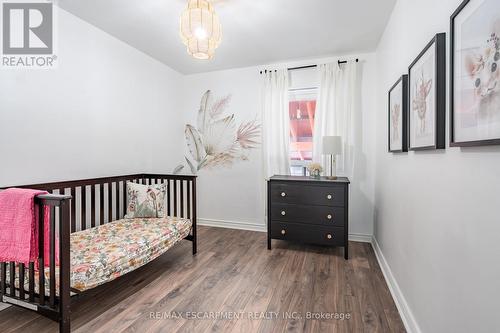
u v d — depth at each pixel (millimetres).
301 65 3484
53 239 1444
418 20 1578
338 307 1828
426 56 1379
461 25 1025
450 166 1150
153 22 2484
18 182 1961
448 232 1165
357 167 3264
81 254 1792
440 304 1232
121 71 2906
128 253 1902
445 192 1196
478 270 936
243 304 1864
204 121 3994
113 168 2824
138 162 3189
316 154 3357
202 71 3926
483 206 906
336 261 2635
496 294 836
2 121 1868
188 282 2188
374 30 2623
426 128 1386
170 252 2885
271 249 2980
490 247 867
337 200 2727
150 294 1997
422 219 1478
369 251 2918
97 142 2627
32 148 2053
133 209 2717
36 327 1614
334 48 3072
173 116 3855
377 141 2984
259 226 3744
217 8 2223
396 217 2031
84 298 1932
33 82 2061
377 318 1710
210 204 4023
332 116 3270
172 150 3842
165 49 3135
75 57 2387
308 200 2820
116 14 2340
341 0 2113
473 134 950
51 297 1458
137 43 2965
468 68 980
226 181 3916
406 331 1594
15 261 1464
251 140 3744
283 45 2986
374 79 3180
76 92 2400
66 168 2318
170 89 3777
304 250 2949
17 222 1464
